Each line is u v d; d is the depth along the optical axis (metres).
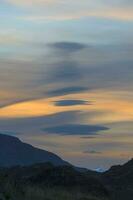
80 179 88.12
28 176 87.56
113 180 117.25
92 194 80.88
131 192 96.19
